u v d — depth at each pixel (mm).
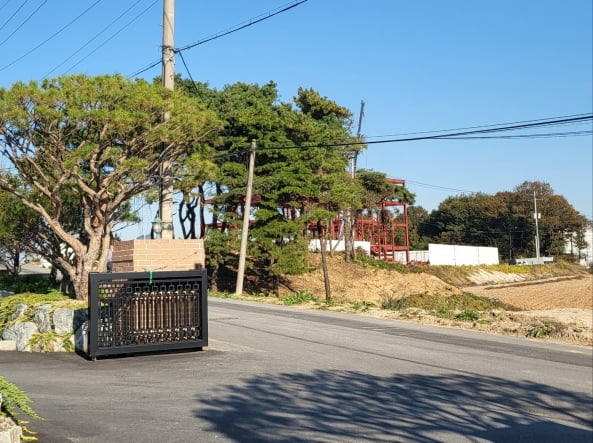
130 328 13086
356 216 63844
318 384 11039
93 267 18203
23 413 8359
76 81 18062
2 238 22359
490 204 115688
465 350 15719
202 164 21203
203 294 13797
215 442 7340
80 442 7160
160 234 18953
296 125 40688
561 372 13320
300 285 47500
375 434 8094
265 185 39188
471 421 9094
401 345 16156
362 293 46781
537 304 49438
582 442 8242
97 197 18375
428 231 123312
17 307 15586
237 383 10812
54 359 12906
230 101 41375
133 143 18797
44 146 18531
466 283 74250
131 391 10016
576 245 117000
